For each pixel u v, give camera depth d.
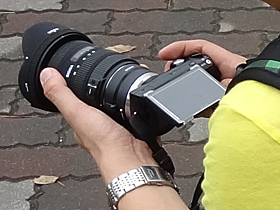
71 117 1.11
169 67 1.25
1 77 2.49
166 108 0.97
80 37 1.38
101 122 1.08
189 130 2.29
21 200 2.10
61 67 1.26
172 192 0.98
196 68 1.05
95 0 2.84
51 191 2.12
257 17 2.77
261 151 0.73
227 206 0.76
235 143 0.75
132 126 1.04
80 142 1.14
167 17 2.77
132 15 2.78
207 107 0.96
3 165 2.18
